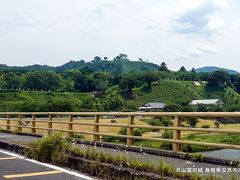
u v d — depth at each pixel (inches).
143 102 6176.2
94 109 4288.9
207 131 348.8
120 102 5211.6
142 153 426.0
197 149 490.3
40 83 6466.5
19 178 335.0
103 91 6673.2
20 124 837.8
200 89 7121.1
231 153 507.5
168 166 301.0
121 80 6732.3
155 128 420.2
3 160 442.6
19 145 515.2
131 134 467.8
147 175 293.4
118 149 462.0
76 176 343.9
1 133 829.2
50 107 3538.4
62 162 398.9
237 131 321.4
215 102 5836.6
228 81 7372.1
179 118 392.2
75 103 4050.2
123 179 314.3
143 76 7007.9
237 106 5629.9
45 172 363.6
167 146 468.1
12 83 6259.8
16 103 3814.0
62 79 7135.8
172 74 7726.4
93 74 7618.1
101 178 335.3
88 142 539.2
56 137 430.6
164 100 6328.7
